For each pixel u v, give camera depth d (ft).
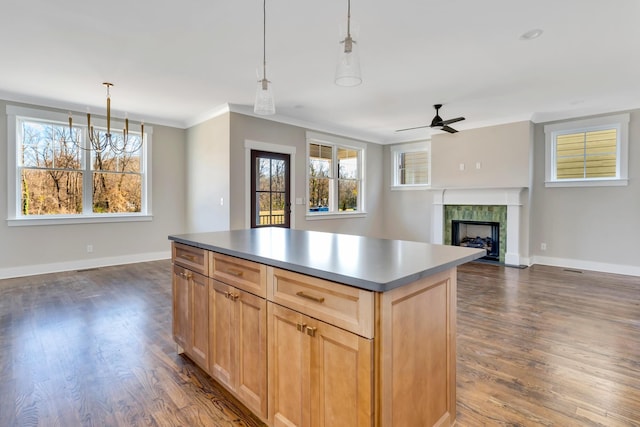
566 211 18.34
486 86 13.79
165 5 8.08
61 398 6.42
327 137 21.71
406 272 4.24
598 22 8.82
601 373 7.34
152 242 19.49
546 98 15.39
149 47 10.33
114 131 18.20
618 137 16.88
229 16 8.57
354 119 19.54
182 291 7.84
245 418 5.89
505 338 9.15
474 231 21.53
